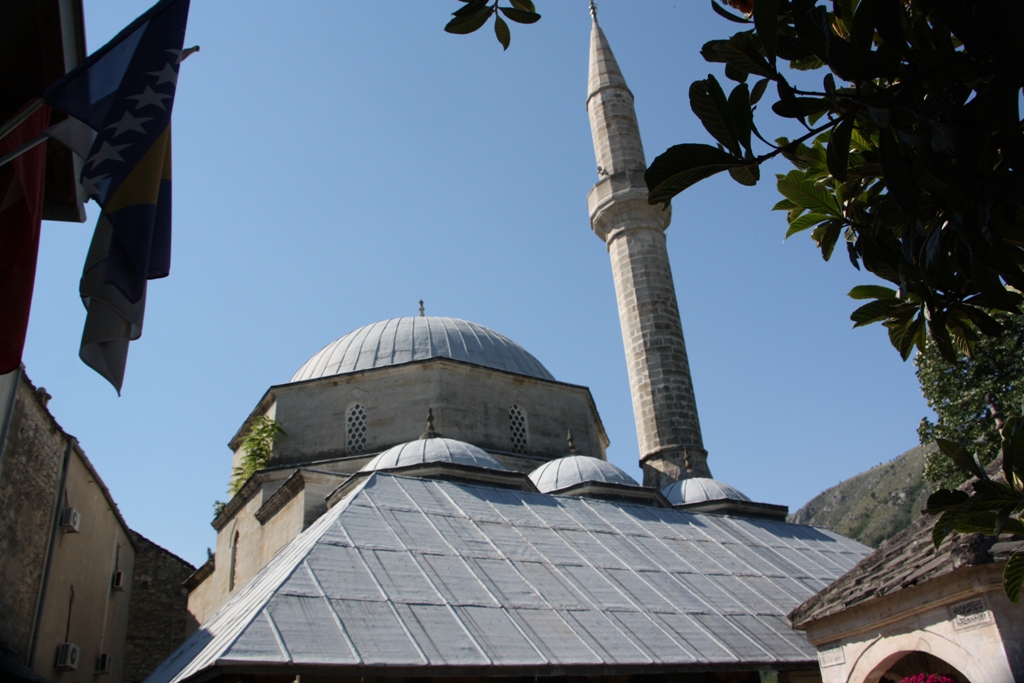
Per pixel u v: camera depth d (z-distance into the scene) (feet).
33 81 27.66
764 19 11.66
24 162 23.95
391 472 69.46
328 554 47.93
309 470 72.49
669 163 12.55
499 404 91.15
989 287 13.14
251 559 81.30
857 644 41.52
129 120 22.75
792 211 18.58
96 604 86.74
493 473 70.74
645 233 104.17
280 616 40.11
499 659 41.52
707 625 52.39
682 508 83.82
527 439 91.35
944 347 14.62
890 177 11.76
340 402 88.79
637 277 101.55
